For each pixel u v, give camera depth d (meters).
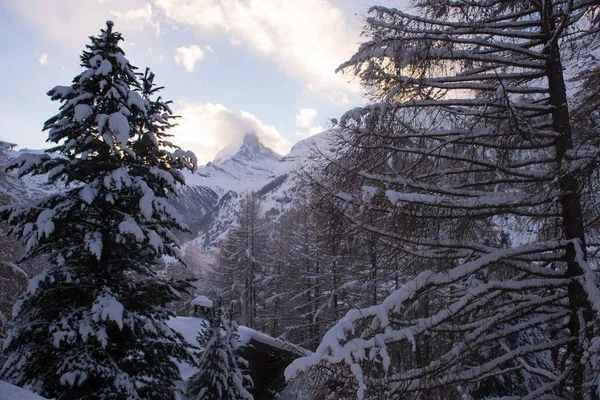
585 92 6.10
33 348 7.44
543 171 5.30
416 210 4.82
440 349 5.30
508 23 5.11
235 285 32.91
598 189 4.27
